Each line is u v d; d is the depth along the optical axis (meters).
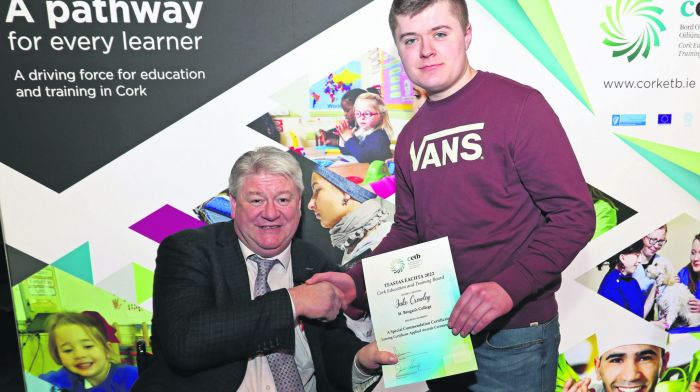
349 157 1.72
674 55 1.78
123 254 1.67
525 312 1.37
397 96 1.71
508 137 1.27
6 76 1.56
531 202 1.34
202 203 1.68
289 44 1.65
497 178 1.31
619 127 1.80
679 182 1.86
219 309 1.29
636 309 1.90
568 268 1.86
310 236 1.74
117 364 1.72
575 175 1.23
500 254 1.34
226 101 1.65
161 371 1.42
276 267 1.58
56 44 1.56
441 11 1.36
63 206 1.63
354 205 1.74
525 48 1.72
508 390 1.41
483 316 1.21
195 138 1.65
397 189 1.57
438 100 1.42
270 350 1.41
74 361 1.70
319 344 1.48
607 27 1.74
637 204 1.85
